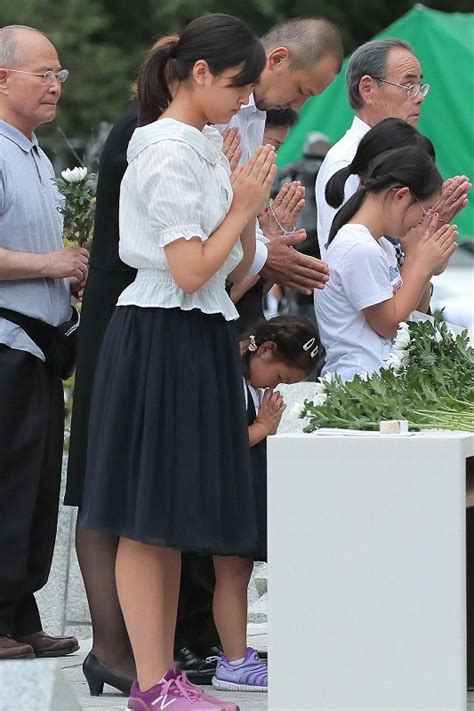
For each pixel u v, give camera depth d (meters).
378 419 12.30
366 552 11.29
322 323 15.88
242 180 12.16
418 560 11.21
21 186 15.65
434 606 11.19
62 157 38.59
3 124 15.77
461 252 41.69
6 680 9.64
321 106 37.06
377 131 15.80
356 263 15.32
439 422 12.34
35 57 15.69
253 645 17.20
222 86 12.22
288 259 15.61
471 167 33.97
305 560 11.40
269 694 11.45
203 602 15.43
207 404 12.12
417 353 13.52
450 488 11.15
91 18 60.62
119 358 12.16
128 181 12.35
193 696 12.17
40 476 16.11
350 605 11.33
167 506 11.86
